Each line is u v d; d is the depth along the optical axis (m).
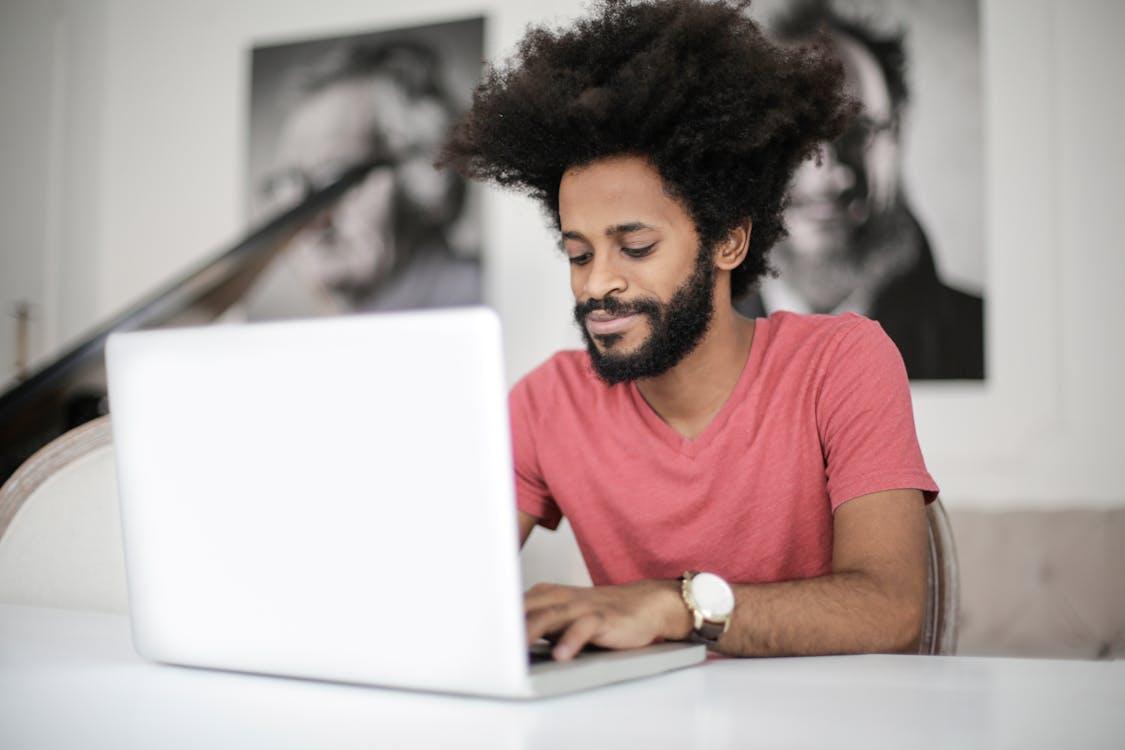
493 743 0.53
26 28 3.75
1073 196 2.88
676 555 1.28
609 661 0.70
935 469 2.93
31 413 2.52
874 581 0.98
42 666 0.77
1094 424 2.84
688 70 1.14
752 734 0.55
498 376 0.61
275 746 0.53
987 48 2.94
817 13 3.02
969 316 2.92
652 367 1.17
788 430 1.24
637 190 1.15
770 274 1.46
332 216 3.43
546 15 3.35
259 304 3.54
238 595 0.71
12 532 1.32
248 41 3.68
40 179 3.72
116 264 3.82
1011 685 0.69
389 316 0.64
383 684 0.67
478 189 3.36
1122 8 2.85
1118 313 2.83
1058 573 2.49
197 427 0.71
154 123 3.79
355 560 0.66
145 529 0.75
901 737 0.54
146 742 0.54
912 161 2.96
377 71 3.51
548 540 2.96
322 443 0.67
